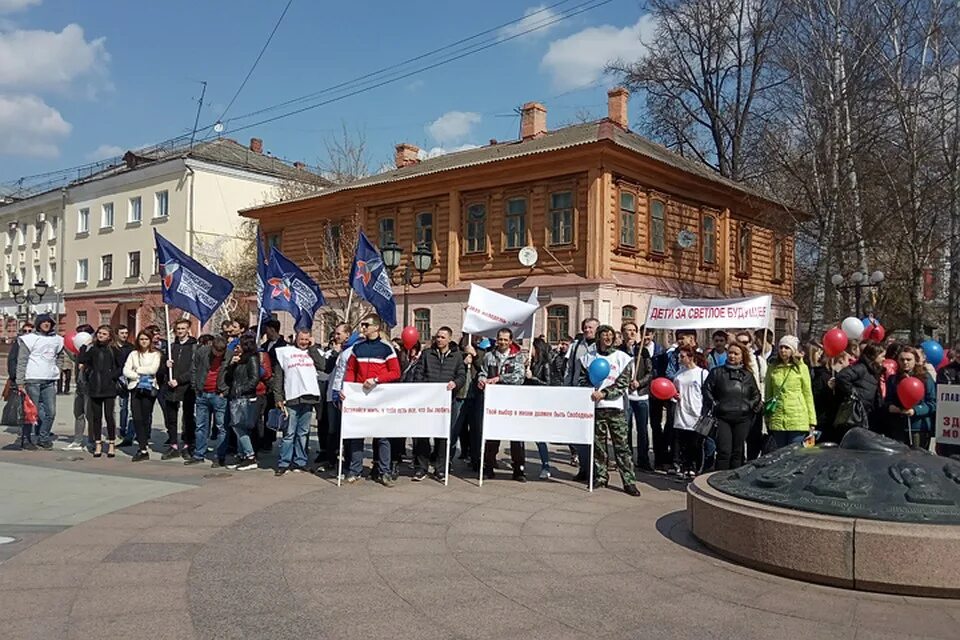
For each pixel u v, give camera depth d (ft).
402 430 31.37
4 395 46.29
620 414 30.94
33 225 172.04
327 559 20.98
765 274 104.63
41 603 17.48
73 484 31.24
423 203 93.30
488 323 36.76
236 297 119.96
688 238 87.10
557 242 81.56
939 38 82.07
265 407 38.52
